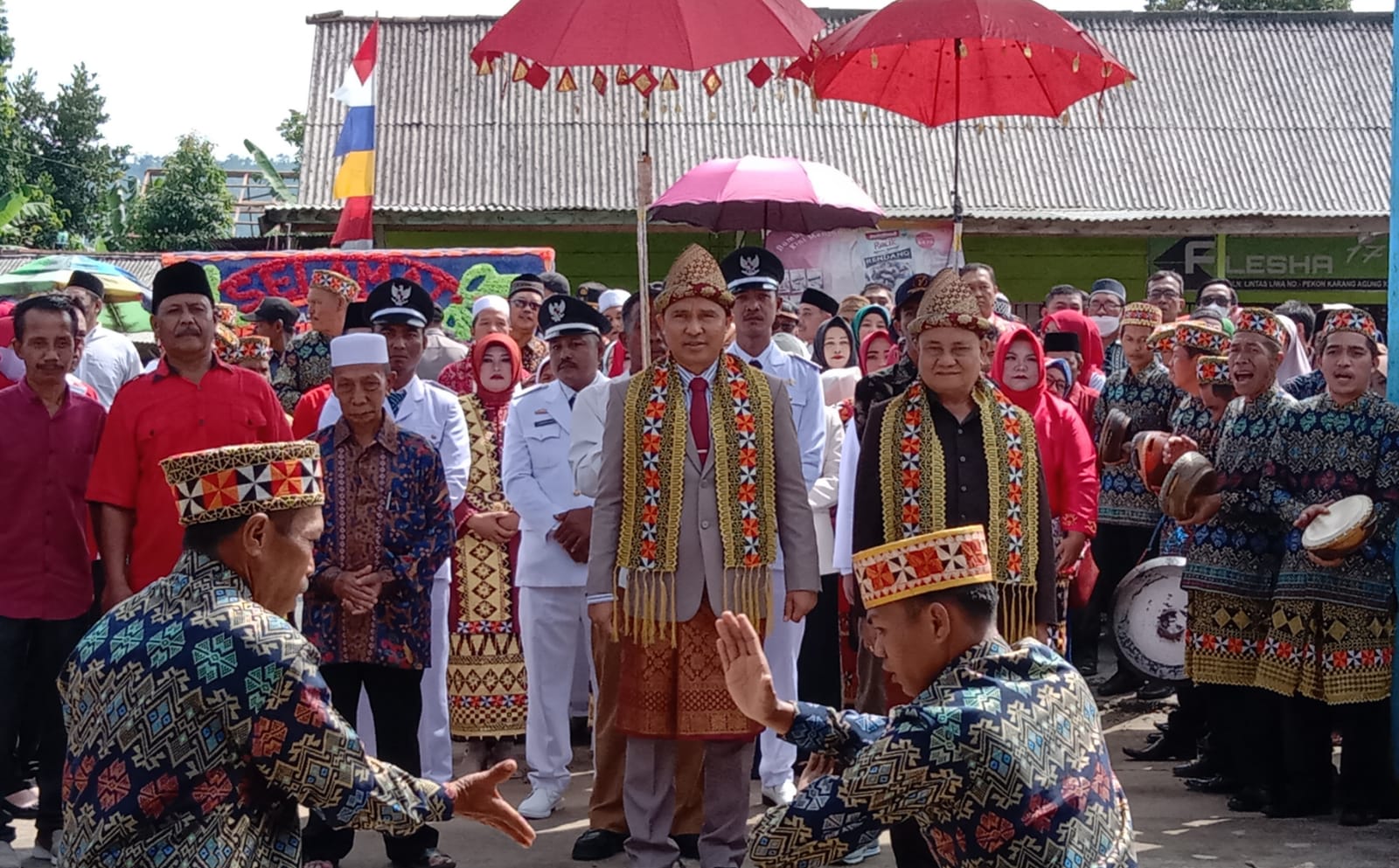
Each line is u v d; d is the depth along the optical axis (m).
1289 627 6.20
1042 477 5.29
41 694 5.93
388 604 5.63
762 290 6.38
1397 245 6.54
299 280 11.68
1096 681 9.02
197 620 3.12
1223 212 18.78
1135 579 7.41
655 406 5.41
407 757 5.72
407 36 20.98
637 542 5.37
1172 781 6.98
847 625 6.98
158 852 3.02
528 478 6.53
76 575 5.93
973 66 7.73
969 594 3.18
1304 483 6.22
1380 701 6.19
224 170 31.17
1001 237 19.27
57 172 34.16
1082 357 9.47
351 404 5.64
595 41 6.04
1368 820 6.20
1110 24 22.14
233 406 5.72
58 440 5.91
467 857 5.95
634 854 5.47
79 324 5.98
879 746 3.02
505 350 7.30
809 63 7.39
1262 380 6.36
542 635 6.46
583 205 18.80
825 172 11.17
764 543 5.39
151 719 3.04
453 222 18.30
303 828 5.99
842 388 7.66
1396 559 6.23
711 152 19.66
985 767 2.95
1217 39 21.88
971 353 5.15
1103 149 20.06
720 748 5.40
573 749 7.83
